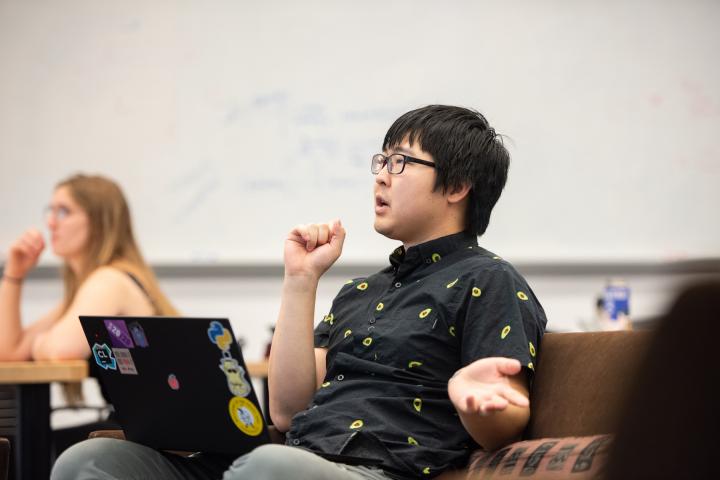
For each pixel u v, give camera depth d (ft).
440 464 6.59
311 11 18.51
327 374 7.45
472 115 7.90
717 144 18.74
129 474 6.91
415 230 7.59
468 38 18.58
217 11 18.51
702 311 3.42
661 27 18.78
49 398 10.31
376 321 7.36
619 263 18.38
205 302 18.16
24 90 18.38
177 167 18.33
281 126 18.40
